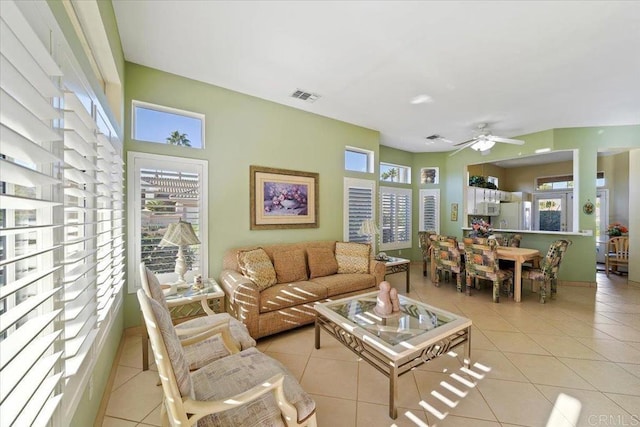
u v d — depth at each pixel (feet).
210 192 10.51
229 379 4.41
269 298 8.94
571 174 23.45
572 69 9.23
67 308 3.72
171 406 3.26
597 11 6.55
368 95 11.45
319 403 5.88
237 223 11.18
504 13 6.68
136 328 8.94
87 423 4.62
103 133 5.52
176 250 9.68
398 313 7.50
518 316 10.75
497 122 14.65
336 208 14.49
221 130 10.79
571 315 10.85
